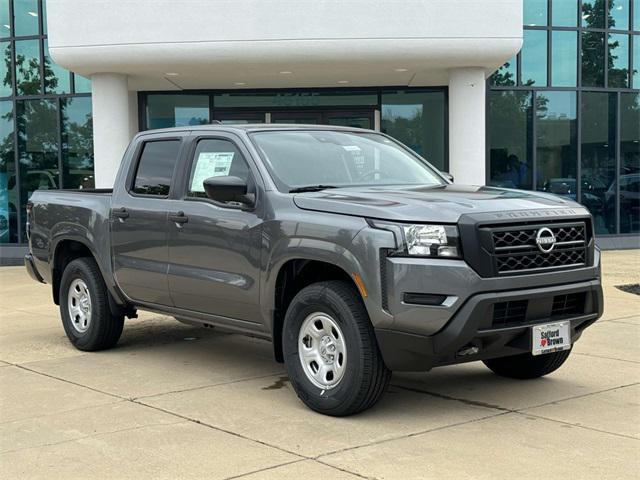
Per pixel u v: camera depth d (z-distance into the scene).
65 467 4.39
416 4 13.34
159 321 9.52
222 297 6.19
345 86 16.28
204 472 4.26
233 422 5.21
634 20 17.97
